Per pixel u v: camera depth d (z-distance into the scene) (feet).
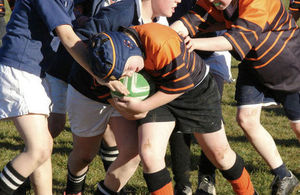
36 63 13.99
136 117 13.73
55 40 14.39
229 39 14.44
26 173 13.93
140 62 12.63
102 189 14.90
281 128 28.27
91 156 16.39
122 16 13.97
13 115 13.89
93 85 14.26
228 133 26.81
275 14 15.80
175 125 14.78
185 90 13.12
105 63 12.17
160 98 13.21
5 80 13.89
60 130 19.30
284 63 16.34
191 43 13.76
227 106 33.06
